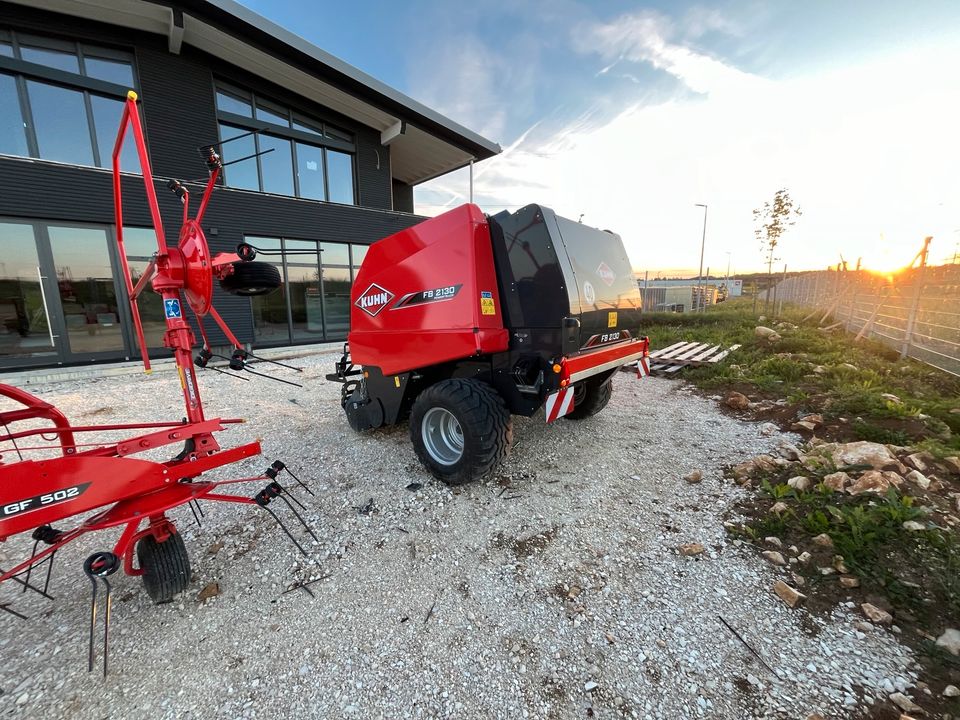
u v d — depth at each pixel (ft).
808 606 6.39
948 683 5.09
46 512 5.35
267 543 8.43
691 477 10.44
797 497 8.86
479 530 8.70
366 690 5.35
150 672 5.66
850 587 6.61
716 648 5.80
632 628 6.19
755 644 5.82
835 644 5.73
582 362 10.17
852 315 32.07
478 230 10.24
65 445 7.08
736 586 6.89
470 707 5.12
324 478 11.12
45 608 6.88
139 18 24.97
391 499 10.01
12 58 22.95
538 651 5.87
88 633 6.35
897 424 12.07
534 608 6.63
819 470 9.59
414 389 12.51
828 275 43.70
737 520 8.66
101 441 14.51
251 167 32.30
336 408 17.62
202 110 28.91
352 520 9.18
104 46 25.53
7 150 23.20
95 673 5.64
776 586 6.72
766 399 16.63
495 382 10.87
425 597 6.93
